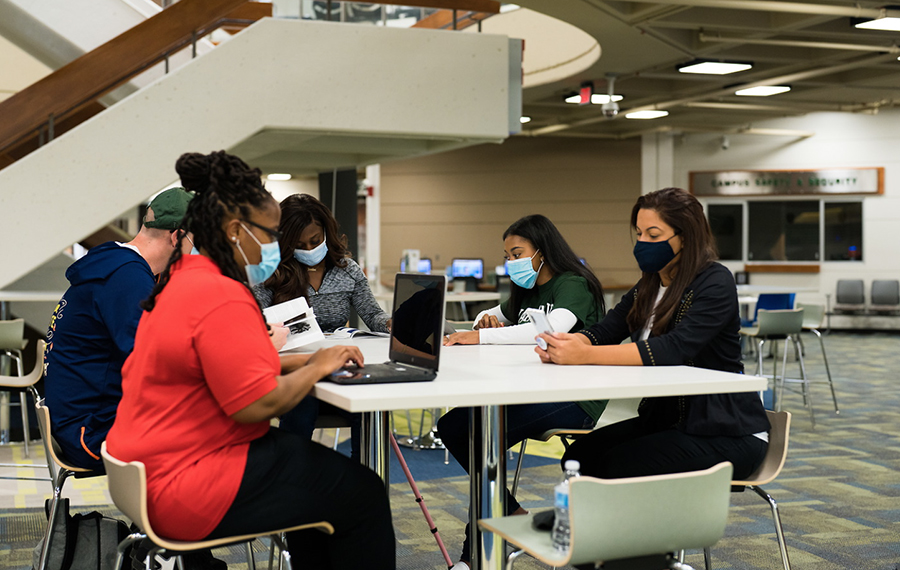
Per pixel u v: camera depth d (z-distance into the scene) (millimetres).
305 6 5262
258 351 1701
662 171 14820
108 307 2404
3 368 5293
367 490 1865
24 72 8477
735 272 14078
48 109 4809
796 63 8984
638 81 10477
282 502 1750
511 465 4773
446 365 2166
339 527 1853
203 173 1791
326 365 1821
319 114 5098
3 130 4770
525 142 15281
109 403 2447
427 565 3113
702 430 2174
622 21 7227
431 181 15781
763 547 3312
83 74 4840
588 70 9203
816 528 3584
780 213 14719
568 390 1742
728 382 1877
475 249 15594
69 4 6168
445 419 2775
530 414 2730
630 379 1890
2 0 5934
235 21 5402
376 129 5211
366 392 1660
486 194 15508
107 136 4766
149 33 4906
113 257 2471
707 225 2365
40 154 4688
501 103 5480
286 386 1728
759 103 11547
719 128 13984
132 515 1695
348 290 3469
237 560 3201
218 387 1680
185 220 1812
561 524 1653
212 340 1672
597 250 15016
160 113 4840
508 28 10242
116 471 1696
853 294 13945
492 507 2104
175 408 1711
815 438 5633
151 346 1709
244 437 1761
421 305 2020
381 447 2473
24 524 3615
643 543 1576
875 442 5500
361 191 16562
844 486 4344
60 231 4719
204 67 4895
